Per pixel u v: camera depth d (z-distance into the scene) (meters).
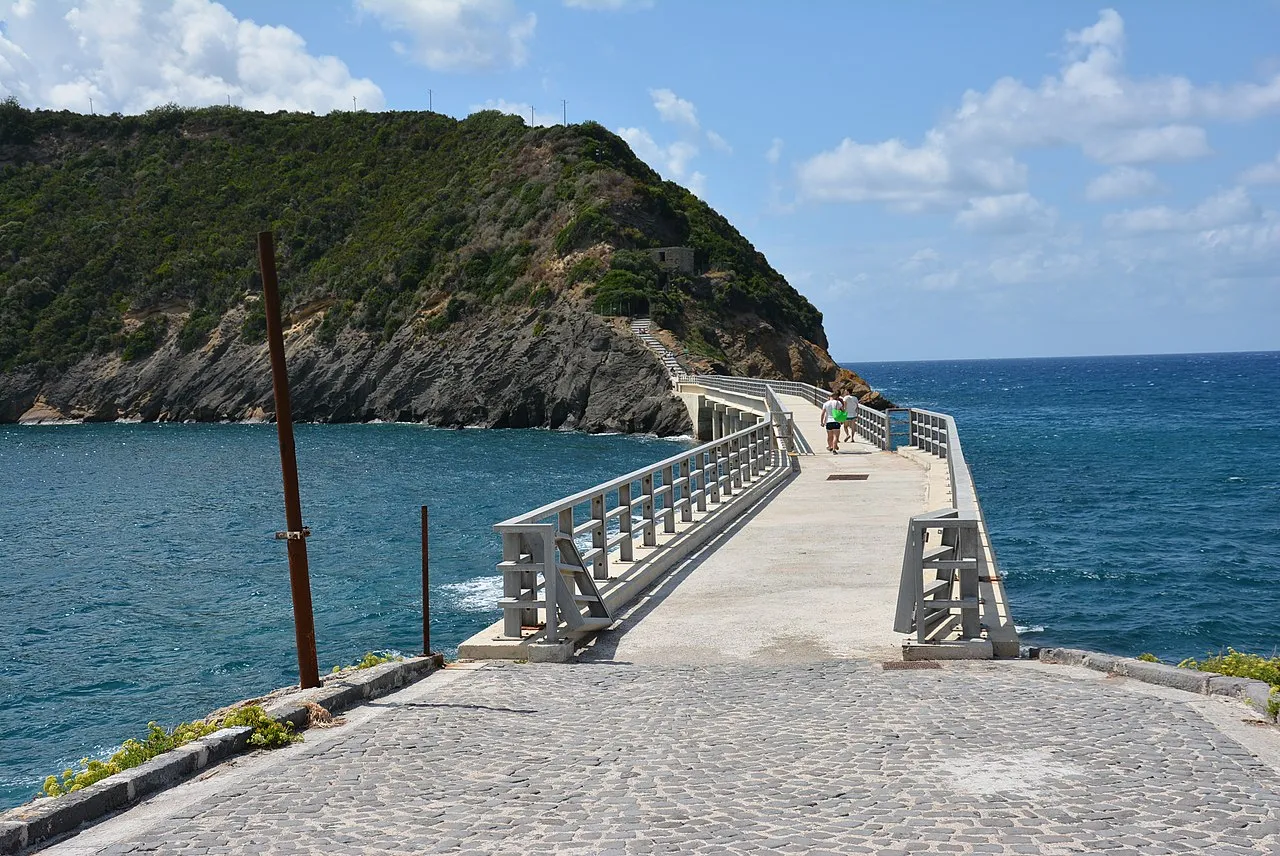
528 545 11.30
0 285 152.75
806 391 65.62
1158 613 28.16
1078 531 40.41
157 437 110.81
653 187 140.62
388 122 180.25
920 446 32.50
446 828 6.23
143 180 176.38
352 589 30.67
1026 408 132.50
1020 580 31.98
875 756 7.39
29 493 63.62
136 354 141.50
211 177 174.75
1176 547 36.97
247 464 78.38
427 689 10.08
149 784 7.21
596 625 12.00
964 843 5.63
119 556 39.78
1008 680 9.58
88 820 6.66
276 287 10.24
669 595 14.05
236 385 133.38
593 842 5.89
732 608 13.13
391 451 84.88
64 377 142.12
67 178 178.12
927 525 10.69
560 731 8.47
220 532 44.75
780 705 9.02
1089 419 108.38
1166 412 117.19
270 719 8.48
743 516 21.20
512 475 64.50
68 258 155.62
